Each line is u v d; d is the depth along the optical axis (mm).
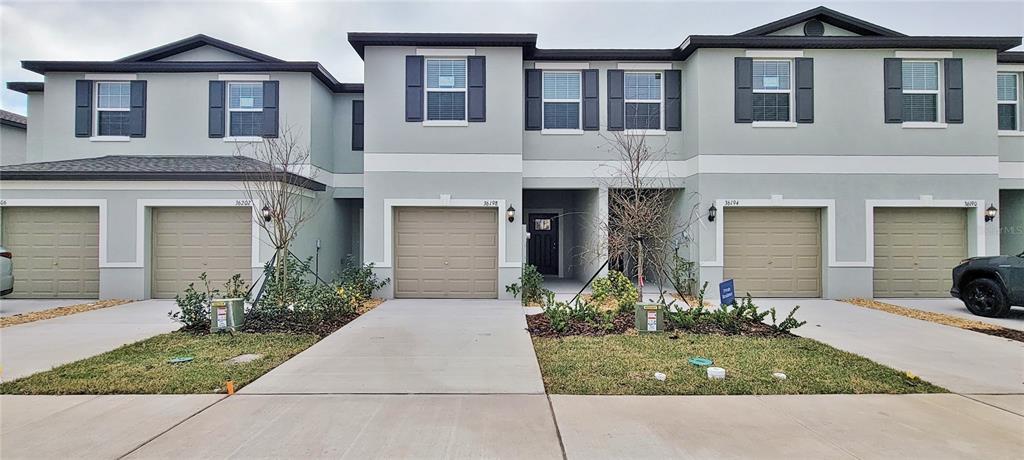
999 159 13141
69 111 13523
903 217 12469
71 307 10469
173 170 11391
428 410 4621
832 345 7230
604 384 5332
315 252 13445
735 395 5012
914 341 7516
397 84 12117
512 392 5117
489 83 12188
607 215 12836
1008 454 3754
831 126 12328
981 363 6258
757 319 8312
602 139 13062
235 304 7910
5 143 16641
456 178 12125
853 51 12328
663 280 13562
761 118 12438
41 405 4703
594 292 10828
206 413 4527
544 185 13039
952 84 12281
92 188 11477
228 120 13586
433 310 10320
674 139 13047
